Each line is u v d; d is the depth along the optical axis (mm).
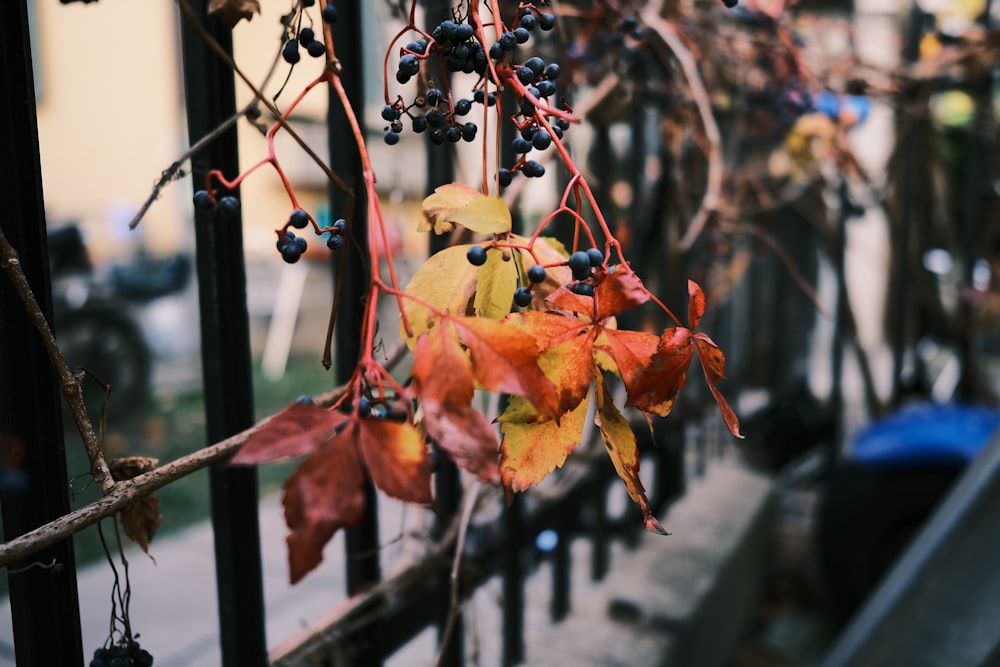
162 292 7992
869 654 1816
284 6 3500
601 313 590
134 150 10578
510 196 1387
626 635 2033
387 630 1396
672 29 1974
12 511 768
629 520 2584
